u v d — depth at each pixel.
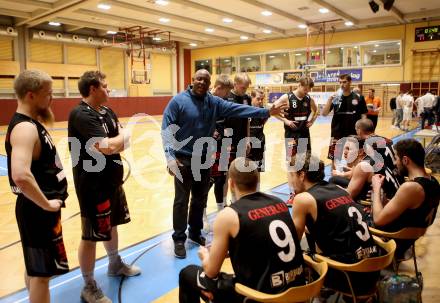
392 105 14.72
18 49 17.30
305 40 20.08
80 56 19.75
